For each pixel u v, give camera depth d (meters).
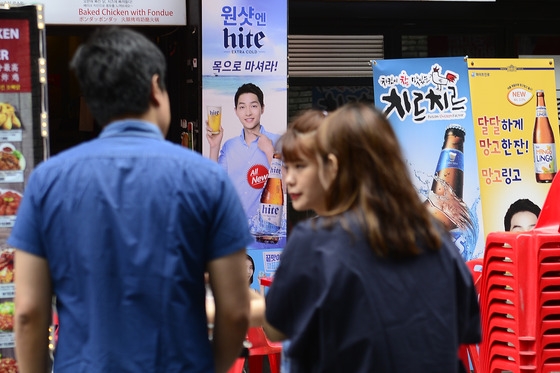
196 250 2.91
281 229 7.84
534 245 5.87
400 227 2.85
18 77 5.15
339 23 9.08
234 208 2.95
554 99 8.46
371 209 2.86
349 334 2.79
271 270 7.81
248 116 7.71
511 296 5.98
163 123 3.11
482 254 8.26
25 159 5.17
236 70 7.66
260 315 3.80
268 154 7.77
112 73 2.94
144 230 2.87
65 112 9.13
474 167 8.27
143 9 7.84
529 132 8.39
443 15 9.28
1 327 5.14
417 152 8.20
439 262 2.93
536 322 5.83
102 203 2.88
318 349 2.86
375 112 3.00
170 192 2.89
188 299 2.91
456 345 2.92
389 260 2.85
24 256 2.95
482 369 6.27
